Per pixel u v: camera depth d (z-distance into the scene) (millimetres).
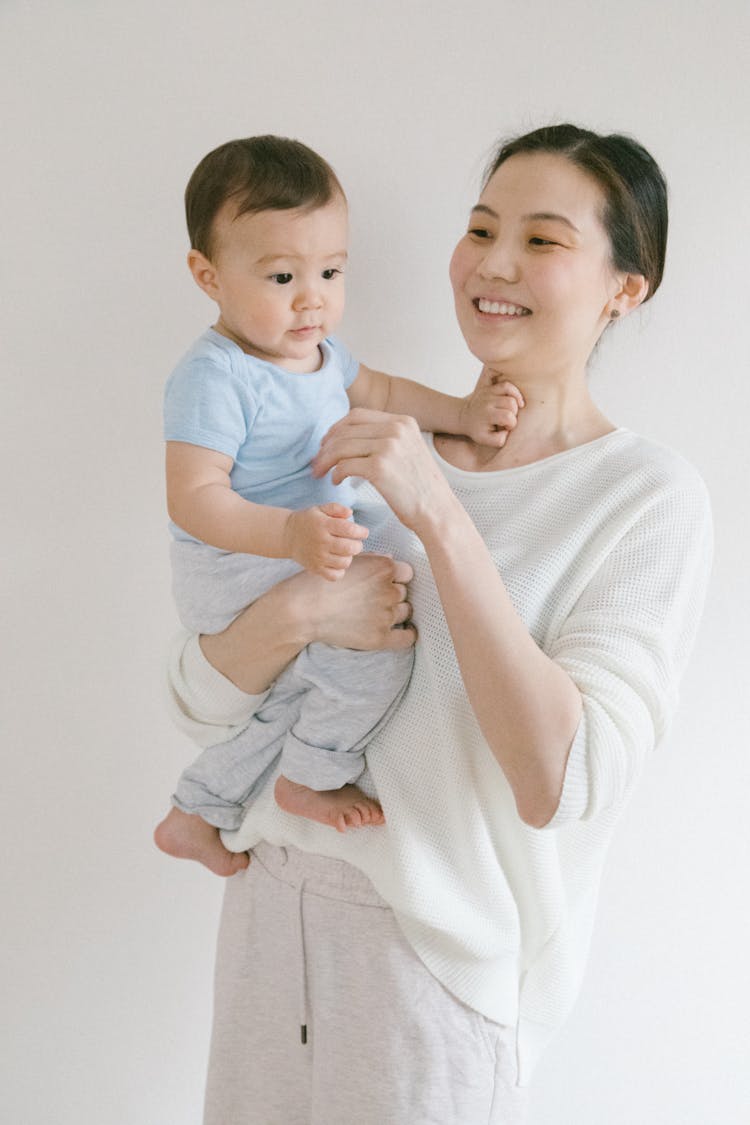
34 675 1944
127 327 1829
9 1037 2061
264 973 1527
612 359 1788
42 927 2031
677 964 1936
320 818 1426
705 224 1735
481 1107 1446
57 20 1771
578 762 1276
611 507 1408
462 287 1485
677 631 1379
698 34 1696
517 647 1271
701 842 1899
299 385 1473
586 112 1729
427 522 1276
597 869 1514
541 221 1412
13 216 1815
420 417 1621
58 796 1984
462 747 1389
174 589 1521
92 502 1884
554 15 1713
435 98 1749
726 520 1808
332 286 1445
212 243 1429
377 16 1739
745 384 1769
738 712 1858
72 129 1791
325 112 1768
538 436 1516
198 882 2002
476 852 1389
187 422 1411
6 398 1862
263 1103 1541
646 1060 1968
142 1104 2084
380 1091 1417
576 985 1521
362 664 1404
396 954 1417
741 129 1711
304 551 1296
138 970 2041
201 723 1562
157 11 1758
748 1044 1946
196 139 1782
